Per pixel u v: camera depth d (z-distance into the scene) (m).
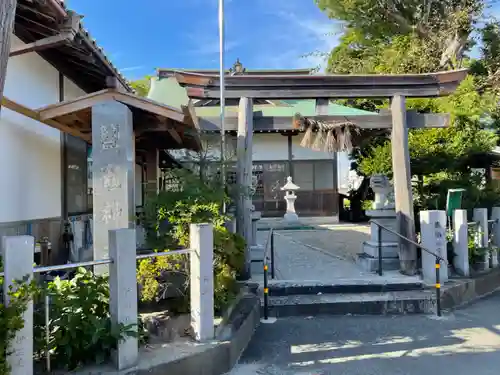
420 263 6.45
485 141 10.59
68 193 6.18
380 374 3.45
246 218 5.88
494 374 3.43
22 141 4.87
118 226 4.46
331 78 6.24
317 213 15.65
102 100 4.64
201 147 5.86
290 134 15.66
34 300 2.65
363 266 6.74
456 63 13.58
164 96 13.82
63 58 5.81
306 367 3.61
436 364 3.64
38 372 2.71
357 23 17.36
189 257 3.79
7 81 4.61
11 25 2.30
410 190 6.23
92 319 2.82
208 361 3.29
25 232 4.91
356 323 4.84
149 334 3.47
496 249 7.14
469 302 5.83
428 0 14.83
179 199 4.21
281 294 5.52
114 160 4.52
